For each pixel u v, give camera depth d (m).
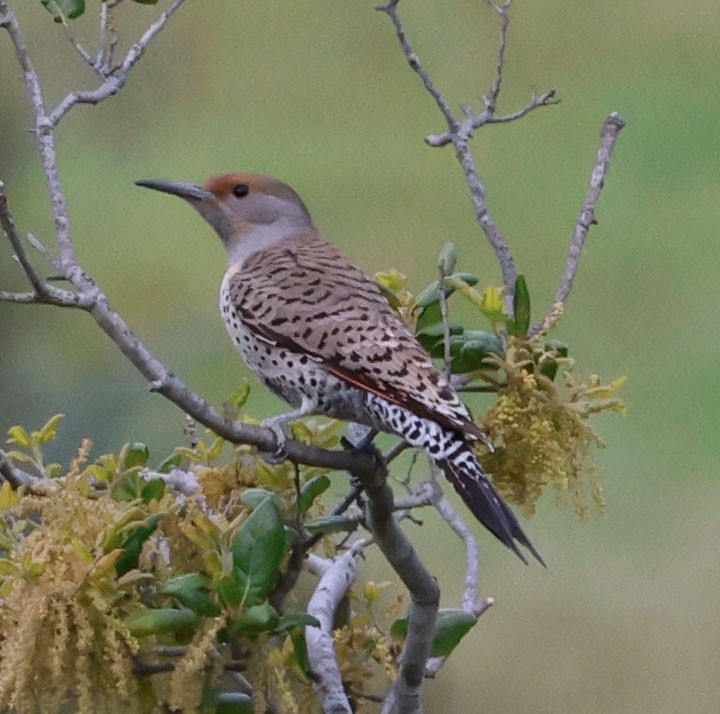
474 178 7.85
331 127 19.44
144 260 17.08
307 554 6.66
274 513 6.02
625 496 15.11
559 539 14.34
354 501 7.21
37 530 6.02
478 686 13.66
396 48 19.78
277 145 19.02
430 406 6.96
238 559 5.96
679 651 13.78
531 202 18.33
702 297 16.94
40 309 11.64
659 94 19.55
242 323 7.97
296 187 18.55
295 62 19.75
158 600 6.26
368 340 7.43
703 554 14.52
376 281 7.91
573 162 18.94
